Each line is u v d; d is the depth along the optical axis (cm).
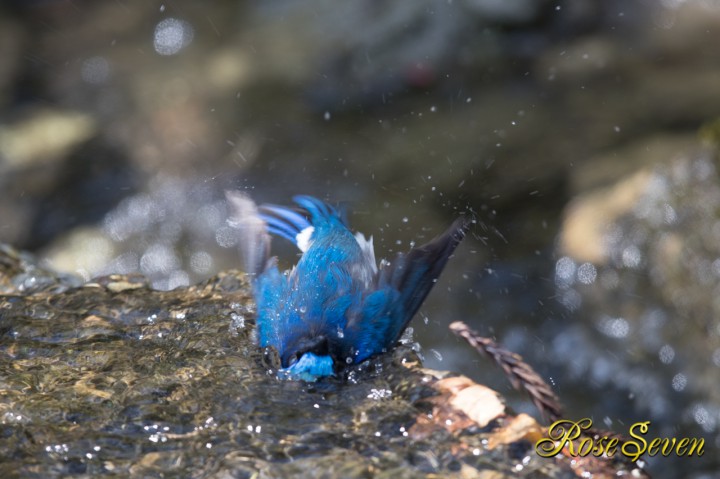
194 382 628
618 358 1238
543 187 1517
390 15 1886
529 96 1734
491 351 620
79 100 1844
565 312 1308
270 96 1812
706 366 1188
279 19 2003
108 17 2067
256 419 588
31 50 1969
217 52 1938
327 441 565
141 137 1745
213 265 1518
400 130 1698
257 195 1584
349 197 1549
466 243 1439
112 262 1530
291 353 644
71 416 586
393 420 585
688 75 1742
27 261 872
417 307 687
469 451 552
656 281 1276
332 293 676
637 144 1575
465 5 1862
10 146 1727
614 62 1784
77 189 1659
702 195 1286
